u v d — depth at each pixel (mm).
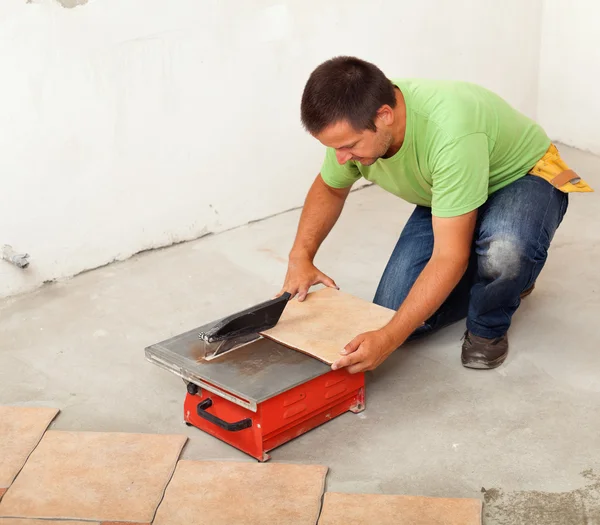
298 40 3580
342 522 1865
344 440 2172
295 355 2184
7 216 2992
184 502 1950
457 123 2111
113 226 3291
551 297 2910
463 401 2326
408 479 2018
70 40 2959
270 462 2088
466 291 2652
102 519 1905
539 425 2205
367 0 3752
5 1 2777
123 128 3191
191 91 3328
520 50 4520
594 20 4266
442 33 4117
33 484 2031
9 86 2865
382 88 1995
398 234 3539
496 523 1868
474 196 2125
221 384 2049
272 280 3154
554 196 2400
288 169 3766
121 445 2168
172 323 2855
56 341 2758
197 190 3490
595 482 1978
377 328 2283
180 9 3193
